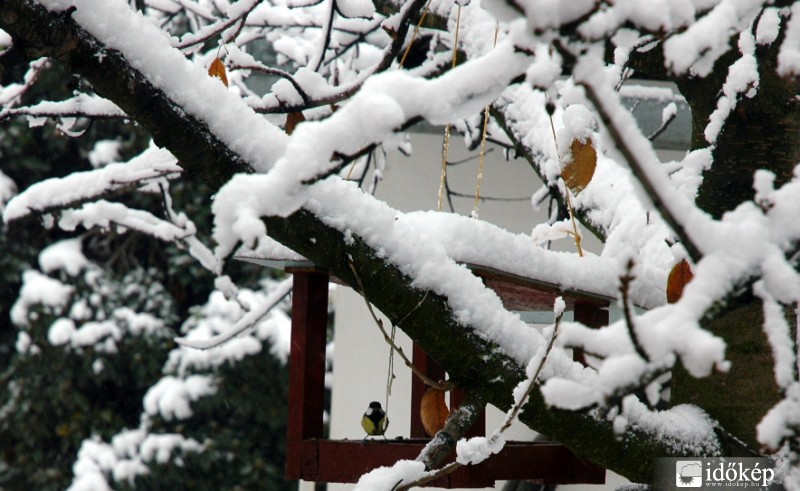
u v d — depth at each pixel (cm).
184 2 651
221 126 271
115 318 1438
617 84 381
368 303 298
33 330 1423
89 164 1528
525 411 313
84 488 1342
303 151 198
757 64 347
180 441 1384
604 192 461
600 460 325
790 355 242
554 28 174
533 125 491
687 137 706
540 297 426
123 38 258
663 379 387
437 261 304
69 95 1458
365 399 758
